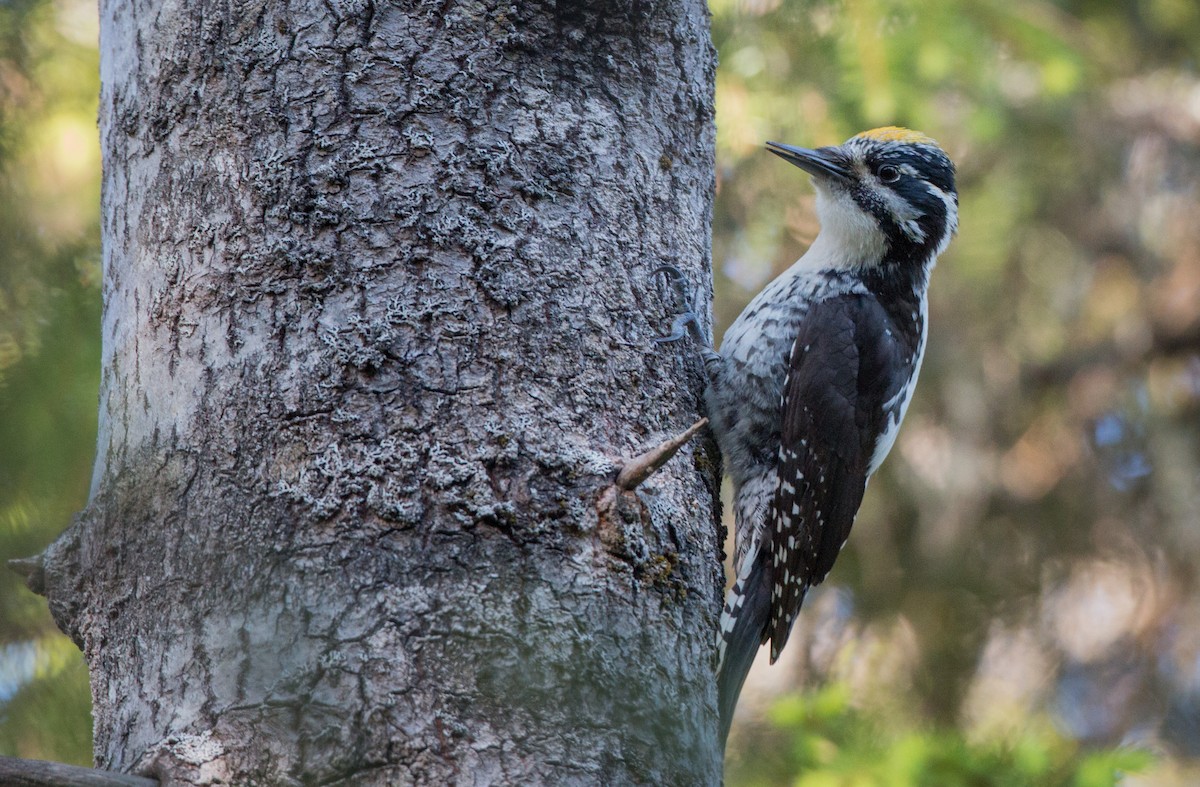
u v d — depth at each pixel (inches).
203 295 223.6
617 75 255.0
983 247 519.8
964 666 541.6
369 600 202.2
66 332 377.1
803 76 469.7
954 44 459.8
